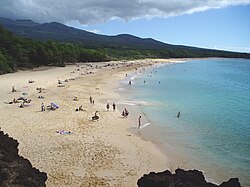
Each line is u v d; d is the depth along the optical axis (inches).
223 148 1267.2
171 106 2082.9
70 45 5885.8
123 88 2815.0
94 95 2329.0
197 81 3767.2
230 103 2326.5
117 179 910.4
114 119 1638.8
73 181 873.5
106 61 6387.8
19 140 1195.3
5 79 2977.4
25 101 1895.9
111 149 1163.3
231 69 6284.5
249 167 1071.6
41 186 553.9
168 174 597.6
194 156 1161.4
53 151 1099.3
